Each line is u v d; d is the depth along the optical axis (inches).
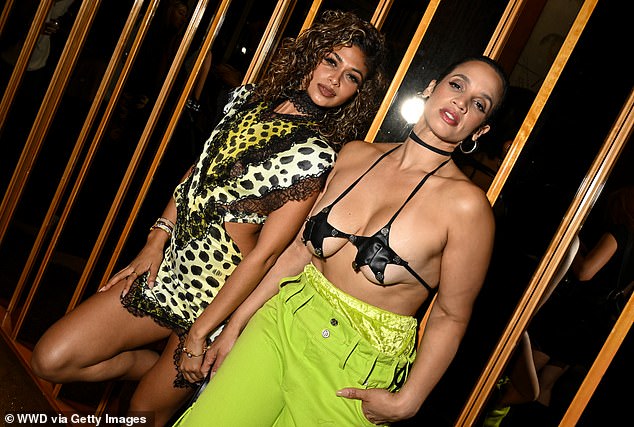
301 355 71.7
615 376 70.2
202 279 85.8
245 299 82.0
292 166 77.8
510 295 76.7
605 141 73.4
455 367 78.8
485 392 76.5
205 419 71.5
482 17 81.9
